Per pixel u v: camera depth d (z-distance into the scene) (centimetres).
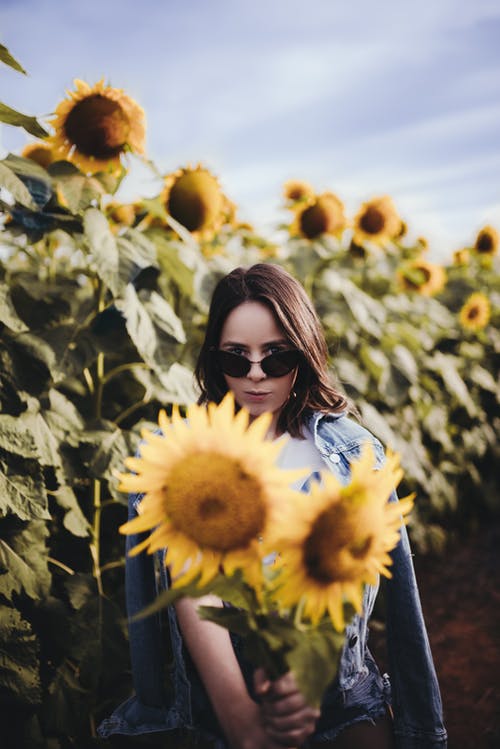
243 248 346
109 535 218
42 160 227
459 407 463
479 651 324
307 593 78
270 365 129
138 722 144
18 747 173
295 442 139
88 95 188
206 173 239
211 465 77
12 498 163
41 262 243
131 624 144
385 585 146
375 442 145
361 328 347
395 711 144
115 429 190
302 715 95
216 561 78
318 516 76
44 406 183
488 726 268
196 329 263
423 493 394
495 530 469
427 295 431
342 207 362
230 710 107
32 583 172
